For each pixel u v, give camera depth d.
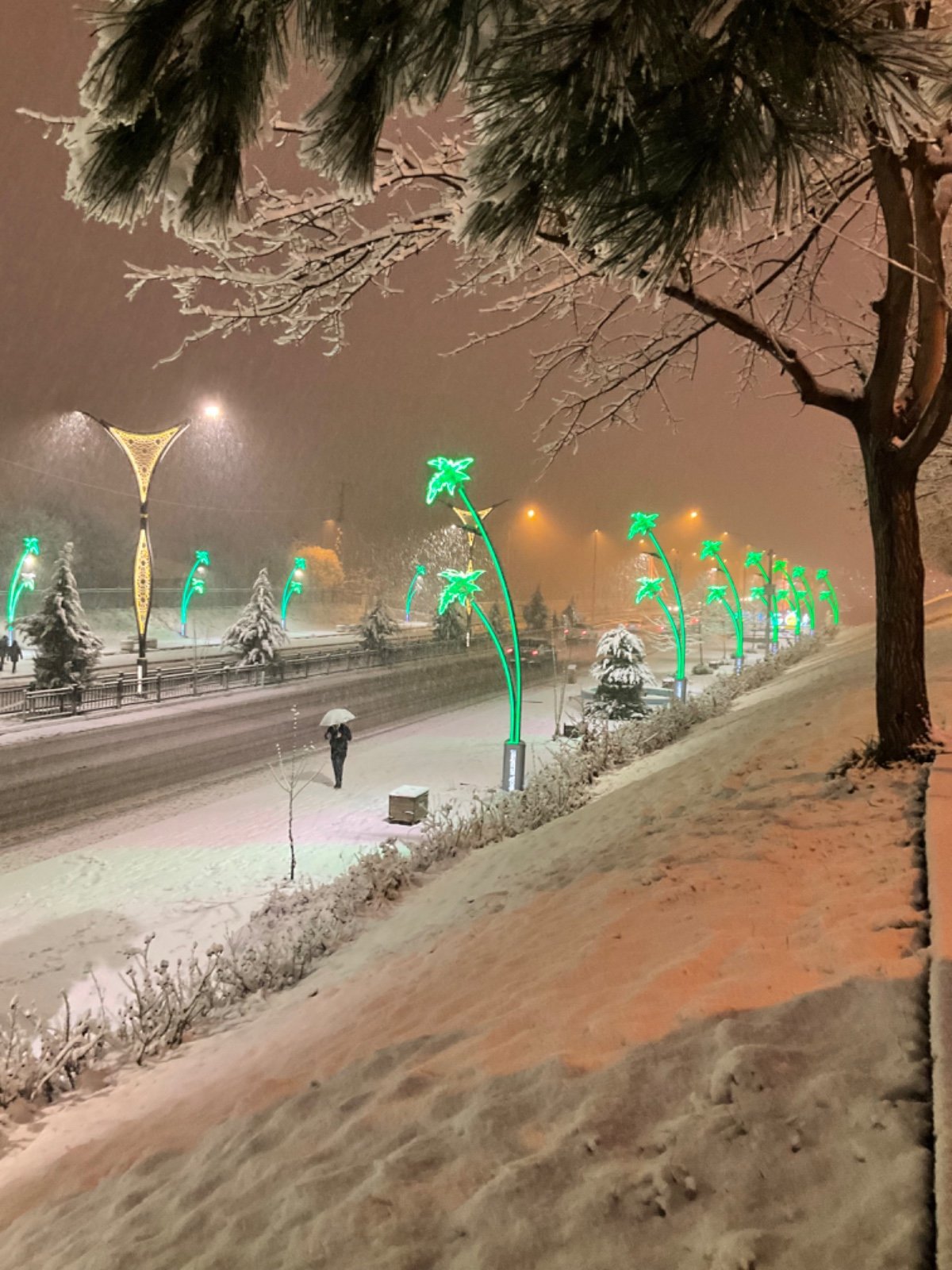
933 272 6.31
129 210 1.88
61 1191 3.64
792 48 1.64
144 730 22.30
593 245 1.96
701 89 1.71
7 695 24.69
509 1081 2.80
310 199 4.55
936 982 2.61
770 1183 1.94
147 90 1.71
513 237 2.00
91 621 45.50
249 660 33.34
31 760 18.33
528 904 6.23
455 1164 2.38
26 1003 7.72
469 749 21.30
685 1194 1.97
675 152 1.73
